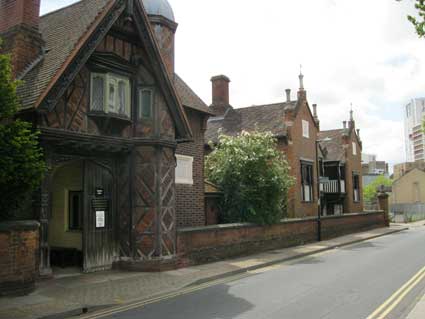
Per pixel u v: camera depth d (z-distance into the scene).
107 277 10.98
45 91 9.92
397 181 71.69
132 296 9.04
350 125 37.09
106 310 8.15
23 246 8.91
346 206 34.88
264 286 10.33
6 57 8.45
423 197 69.19
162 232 12.16
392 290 9.70
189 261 13.09
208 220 17.86
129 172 12.27
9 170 8.01
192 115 17.09
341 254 17.14
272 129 26.38
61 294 9.03
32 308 7.86
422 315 7.37
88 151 11.54
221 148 18.78
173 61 15.94
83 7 13.50
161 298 9.11
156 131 12.43
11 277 8.70
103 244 11.95
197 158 17.09
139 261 11.89
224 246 14.79
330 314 7.59
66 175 13.80
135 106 12.48
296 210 25.44
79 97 11.16
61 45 11.66
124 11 11.91
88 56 10.92
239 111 29.81
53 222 14.06
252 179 17.55
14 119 10.25
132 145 12.19
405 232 31.12
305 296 9.09
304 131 27.86
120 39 12.23
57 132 10.41
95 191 11.84
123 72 12.23
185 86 17.94
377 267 13.27
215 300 8.83
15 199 8.77
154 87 12.58
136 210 12.12
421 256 16.03
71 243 13.42
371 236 25.64
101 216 11.95
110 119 11.64
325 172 35.34
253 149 17.89
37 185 8.80
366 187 71.38
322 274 12.01
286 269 13.14
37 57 12.00
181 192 16.03
